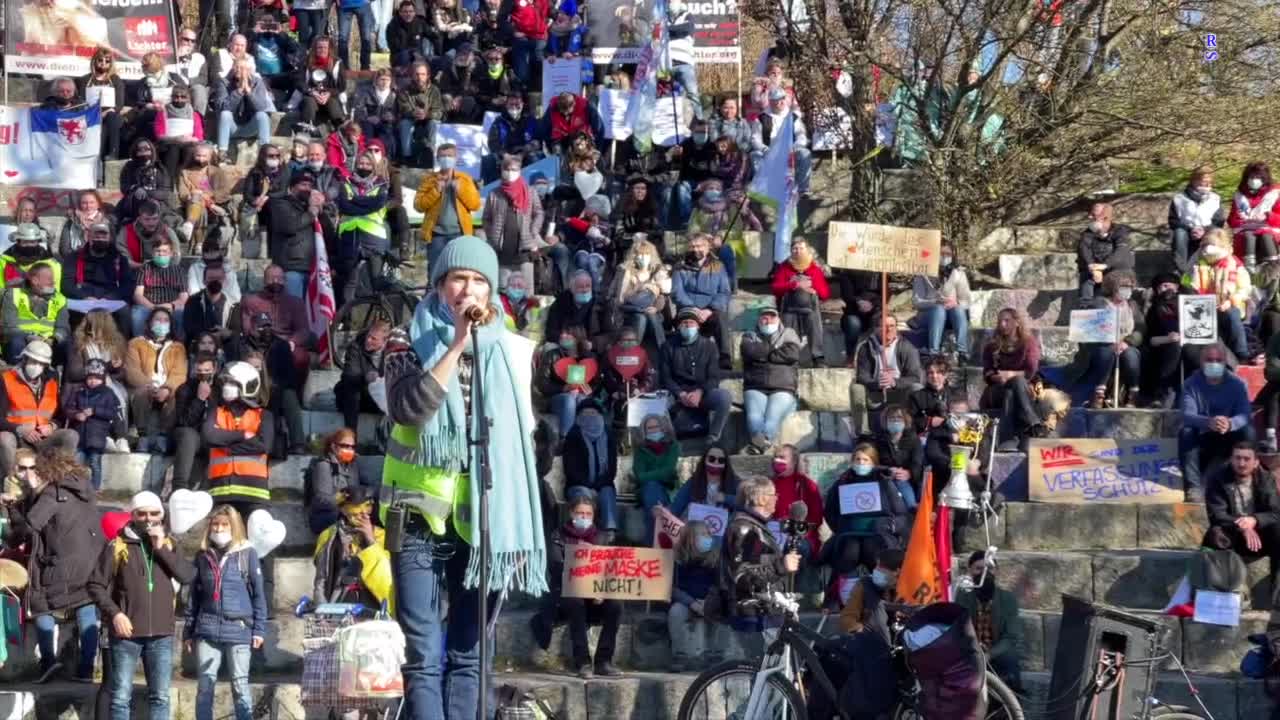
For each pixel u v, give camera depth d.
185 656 12.04
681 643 12.20
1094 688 10.10
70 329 14.78
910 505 12.86
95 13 19.09
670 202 17.69
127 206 15.87
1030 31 16.22
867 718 10.25
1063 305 16.25
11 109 17.48
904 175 17.92
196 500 12.50
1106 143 17.20
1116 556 12.74
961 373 15.09
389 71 19.61
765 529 11.98
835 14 17.38
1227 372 13.43
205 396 13.27
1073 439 13.48
